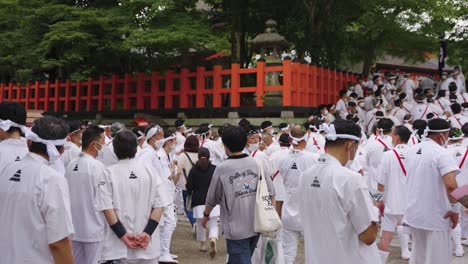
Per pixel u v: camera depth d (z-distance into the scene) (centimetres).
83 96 2061
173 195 799
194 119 1680
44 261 319
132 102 1970
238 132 513
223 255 817
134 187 461
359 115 1609
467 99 1712
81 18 1603
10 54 1981
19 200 319
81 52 1667
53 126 339
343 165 381
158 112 1781
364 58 2220
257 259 560
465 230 826
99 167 530
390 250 825
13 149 389
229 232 505
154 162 688
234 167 509
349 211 353
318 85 1684
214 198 515
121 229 448
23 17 1805
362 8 1819
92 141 540
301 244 884
